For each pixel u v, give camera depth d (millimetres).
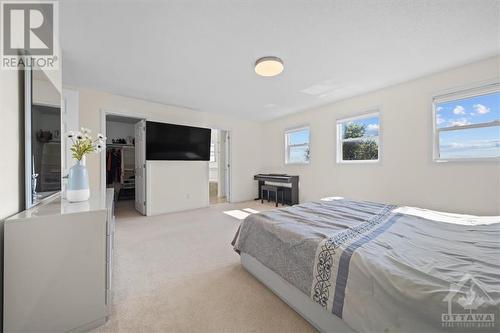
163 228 3248
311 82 3129
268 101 4086
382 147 3418
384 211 2029
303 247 1341
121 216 4020
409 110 3098
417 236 1370
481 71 2480
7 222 1076
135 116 3961
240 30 1912
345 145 4113
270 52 2281
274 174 5578
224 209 4648
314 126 4570
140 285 1699
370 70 2725
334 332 1125
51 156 1735
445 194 2789
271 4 1601
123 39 2041
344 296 1056
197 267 2012
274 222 1722
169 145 4270
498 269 946
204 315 1362
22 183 1301
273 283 1590
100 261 1293
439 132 2889
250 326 1268
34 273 1131
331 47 2188
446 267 963
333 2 1582
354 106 3809
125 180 5727
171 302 1489
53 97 1792
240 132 5582
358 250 1126
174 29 1894
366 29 1901
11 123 1183
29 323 1121
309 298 1276
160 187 4223
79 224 1240
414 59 2449
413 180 3080
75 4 1562
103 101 3580
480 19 1771
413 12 1687
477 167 2551
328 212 2010
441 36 2008
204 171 4902
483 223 1622
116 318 1330
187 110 4617
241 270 1961
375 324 915
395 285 871
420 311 789
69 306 1199
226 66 2617
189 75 2891
